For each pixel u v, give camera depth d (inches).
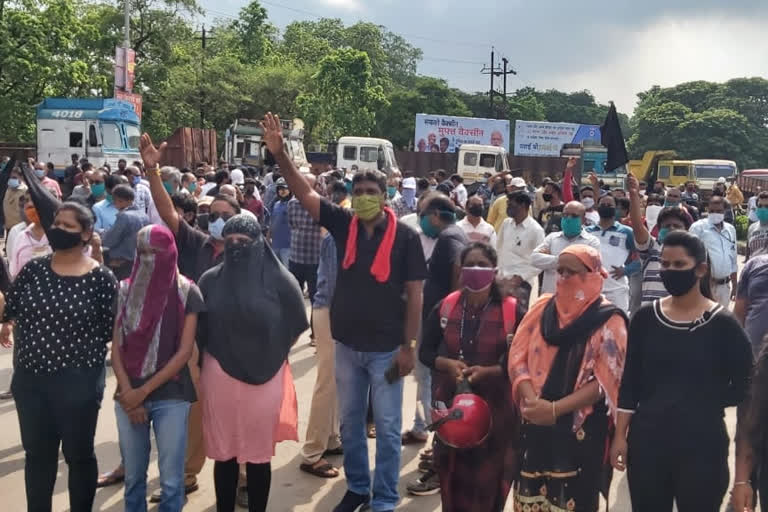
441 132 1804.9
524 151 1930.4
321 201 180.4
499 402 159.2
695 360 131.5
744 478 130.6
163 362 155.6
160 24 1619.1
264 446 164.7
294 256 346.0
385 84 2876.5
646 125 3075.8
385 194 177.9
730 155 2910.9
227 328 160.7
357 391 182.7
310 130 1831.9
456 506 160.7
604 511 194.4
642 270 285.3
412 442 239.1
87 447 160.4
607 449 142.1
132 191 283.7
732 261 278.5
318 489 204.1
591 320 139.1
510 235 299.6
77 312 155.3
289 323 167.5
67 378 155.3
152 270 152.9
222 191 287.1
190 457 199.2
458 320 163.2
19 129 1314.0
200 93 1684.3
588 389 138.3
